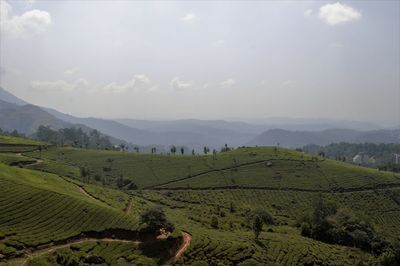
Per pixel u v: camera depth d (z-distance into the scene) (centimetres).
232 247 10888
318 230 16400
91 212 11062
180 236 10594
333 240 16112
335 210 19338
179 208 18275
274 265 10606
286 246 12644
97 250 9288
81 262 8575
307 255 12300
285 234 15412
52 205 10869
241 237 12769
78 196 13062
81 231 10112
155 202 18788
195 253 10069
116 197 16338
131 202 16338
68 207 10994
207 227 14362
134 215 13100
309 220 17725
